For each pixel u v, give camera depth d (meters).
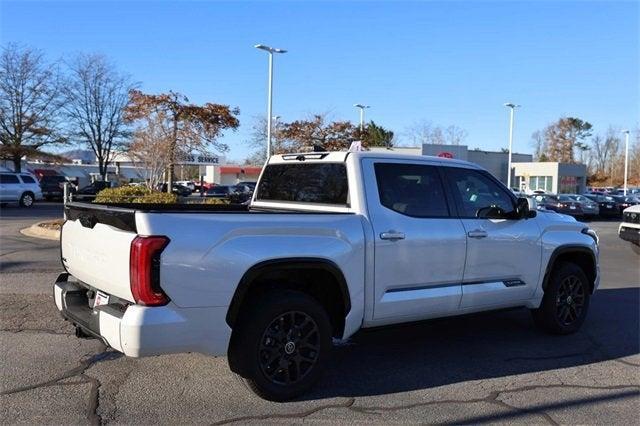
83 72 46.59
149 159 25.53
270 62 31.03
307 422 4.18
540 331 6.79
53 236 15.44
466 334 6.67
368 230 4.96
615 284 10.29
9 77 39.72
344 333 4.88
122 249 4.04
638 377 5.28
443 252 5.42
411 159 5.51
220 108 27.31
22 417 4.14
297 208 5.65
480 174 6.01
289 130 34.16
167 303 3.98
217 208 6.18
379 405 4.53
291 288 4.73
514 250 6.02
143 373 5.05
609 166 110.75
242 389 4.75
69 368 5.15
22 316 6.90
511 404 4.59
